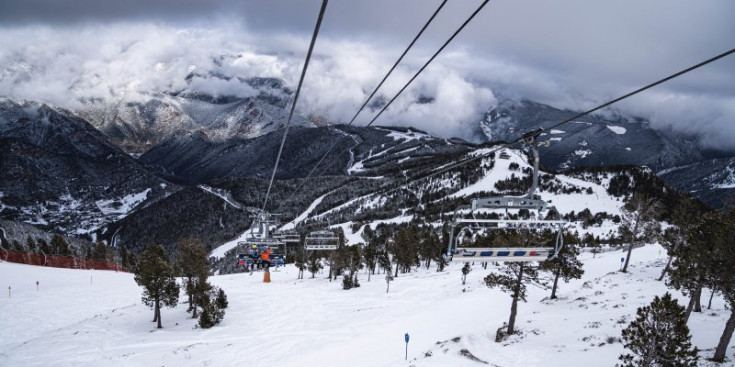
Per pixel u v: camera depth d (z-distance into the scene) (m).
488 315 57.62
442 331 51.56
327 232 48.84
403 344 47.69
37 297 89.44
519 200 14.23
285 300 81.31
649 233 73.25
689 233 39.97
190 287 70.69
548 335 42.12
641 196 73.62
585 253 106.38
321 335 55.84
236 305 77.25
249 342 54.44
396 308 68.75
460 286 82.25
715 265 35.28
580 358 33.75
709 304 45.88
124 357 50.38
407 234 120.25
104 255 175.12
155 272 63.81
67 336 60.31
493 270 101.75
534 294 68.81
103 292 95.75
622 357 28.08
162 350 52.59
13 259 133.38
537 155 14.13
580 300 56.41
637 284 59.69
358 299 80.56
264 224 47.00
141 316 70.25
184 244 70.44
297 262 118.44
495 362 35.84
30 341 60.38
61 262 141.25
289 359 46.12
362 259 111.44
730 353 31.66
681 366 26.00
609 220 195.62
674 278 41.53
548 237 35.50
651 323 27.69
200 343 54.59
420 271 120.31
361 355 45.06
